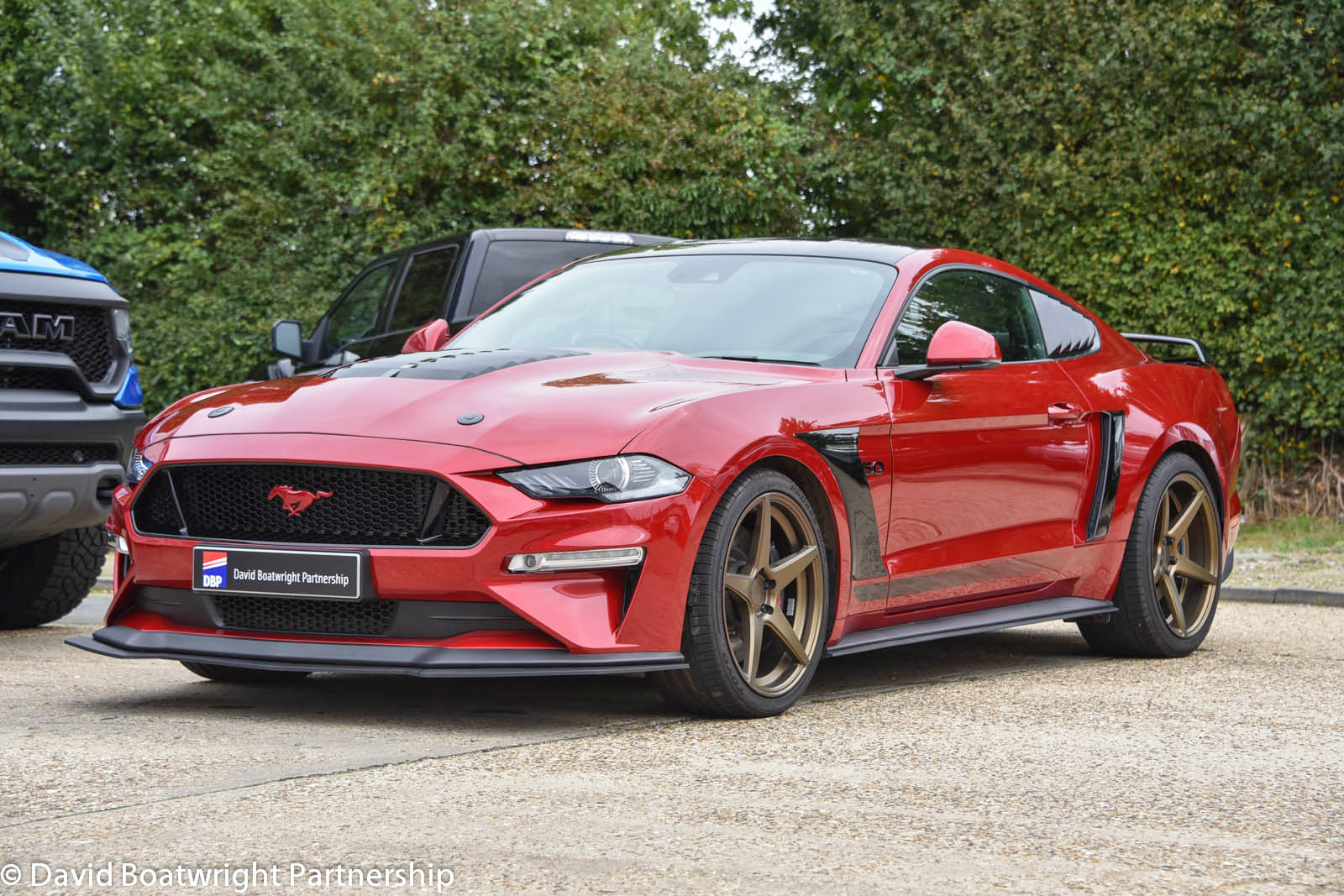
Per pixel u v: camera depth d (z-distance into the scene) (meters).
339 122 15.09
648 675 4.94
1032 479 5.09
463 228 14.93
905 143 13.79
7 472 5.29
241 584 3.89
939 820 2.92
